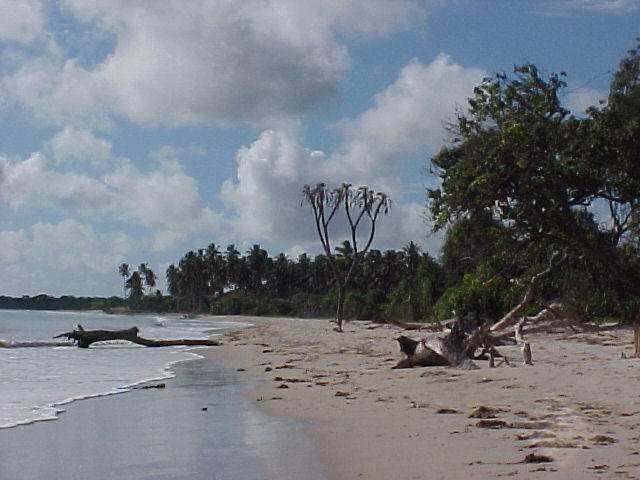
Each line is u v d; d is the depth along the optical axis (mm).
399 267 115188
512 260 18734
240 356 27203
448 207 17375
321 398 13656
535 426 9578
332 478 7102
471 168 16938
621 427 9383
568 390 13375
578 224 17000
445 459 7656
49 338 41562
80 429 10445
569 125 16672
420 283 59312
